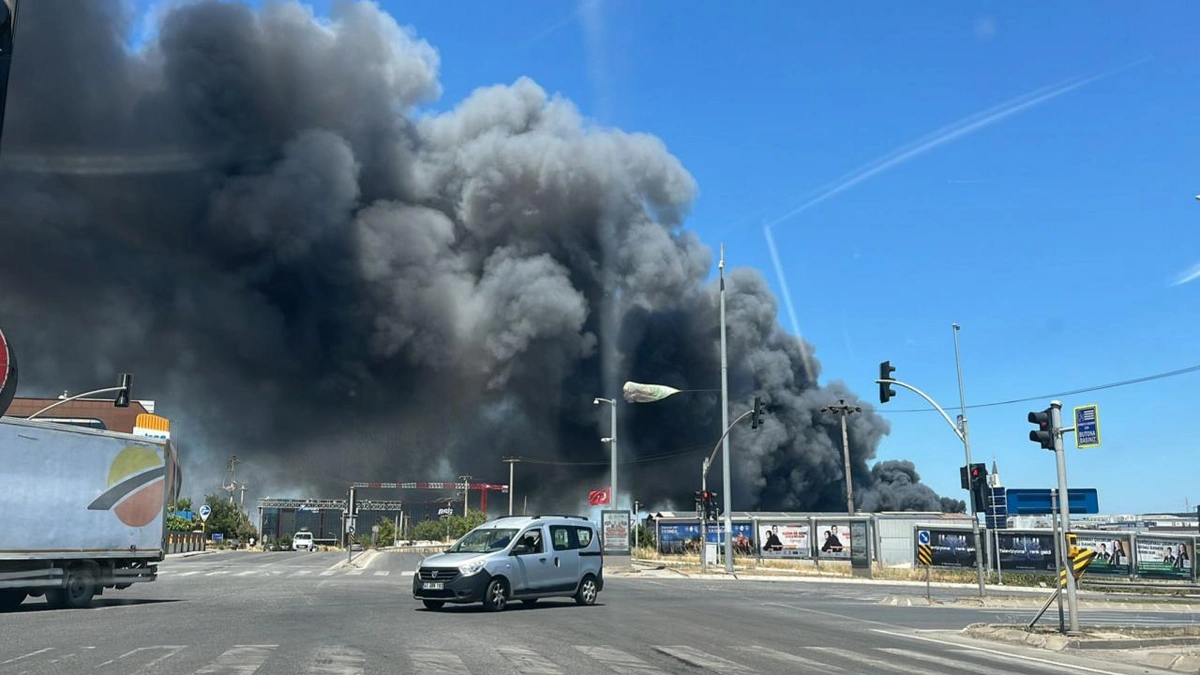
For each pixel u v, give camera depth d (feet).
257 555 226.58
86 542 63.87
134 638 44.24
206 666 34.91
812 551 190.49
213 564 156.76
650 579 126.72
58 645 41.29
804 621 66.03
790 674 37.65
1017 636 56.75
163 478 70.74
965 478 98.53
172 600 71.10
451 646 42.57
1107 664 47.44
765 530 196.65
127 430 244.01
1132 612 90.27
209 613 58.95
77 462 63.72
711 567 157.58
